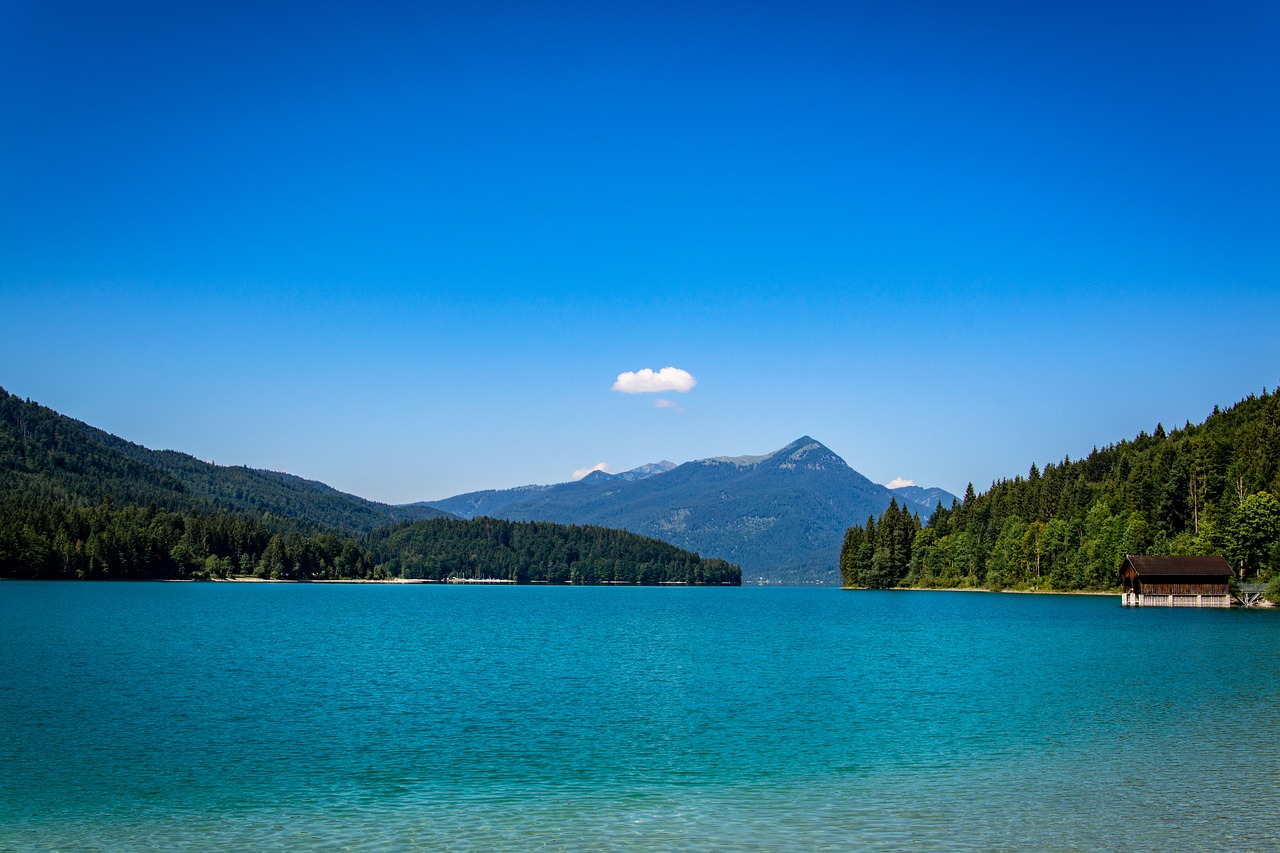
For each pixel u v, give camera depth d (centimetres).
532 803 3166
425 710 4847
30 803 3153
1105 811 3055
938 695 5341
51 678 5869
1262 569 14550
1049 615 12688
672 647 8381
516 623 12031
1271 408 17388
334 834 2845
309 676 6119
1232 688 5556
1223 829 2866
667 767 3644
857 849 2709
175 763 3678
